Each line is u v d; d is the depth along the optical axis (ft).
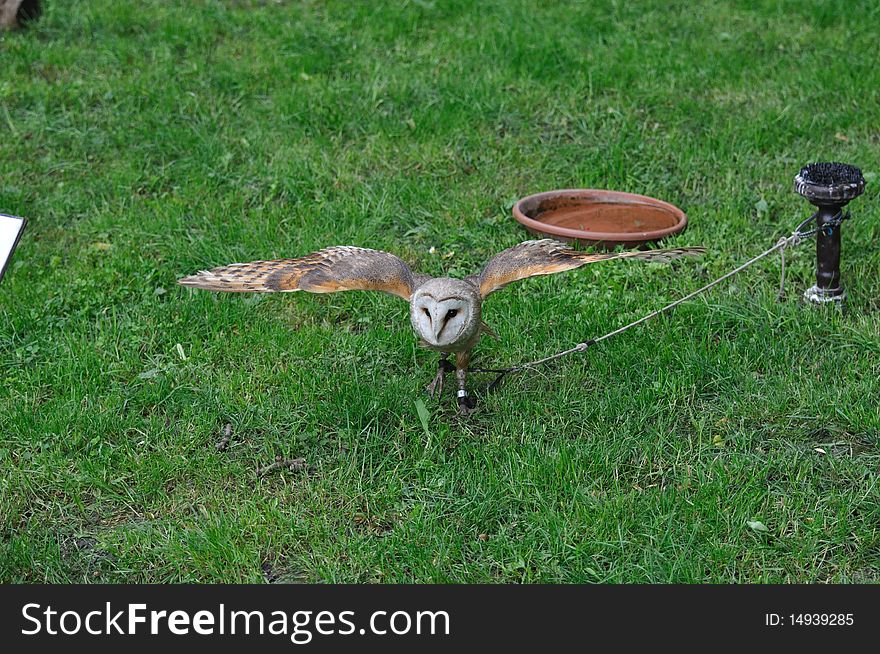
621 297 22.99
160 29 35.47
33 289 23.53
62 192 27.63
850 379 20.22
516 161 28.99
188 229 25.98
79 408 19.79
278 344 21.62
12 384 20.63
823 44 34.24
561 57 33.37
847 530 16.76
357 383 20.24
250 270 17.13
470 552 16.79
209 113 30.94
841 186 21.34
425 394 20.12
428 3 36.94
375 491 17.97
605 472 18.11
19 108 31.19
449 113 30.53
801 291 23.30
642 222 26.50
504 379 20.66
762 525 16.70
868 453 18.49
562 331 21.84
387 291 17.60
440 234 25.84
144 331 22.25
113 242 25.61
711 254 24.35
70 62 33.27
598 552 16.49
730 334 22.02
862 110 30.19
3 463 18.66
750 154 28.63
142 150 29.22
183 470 18.54
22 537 16.99
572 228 26.17
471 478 17.97
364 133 30.01
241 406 19.94
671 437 18.99
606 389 20.03
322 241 25.20
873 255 23.93
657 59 33.17
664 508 17.15
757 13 36.55
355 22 35.96
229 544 16.70
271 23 36.06
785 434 19.04
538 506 17.39
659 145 29.30
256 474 18.52
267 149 29.32
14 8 34.86
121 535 17.16
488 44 34.14
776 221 26.07
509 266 17.51
